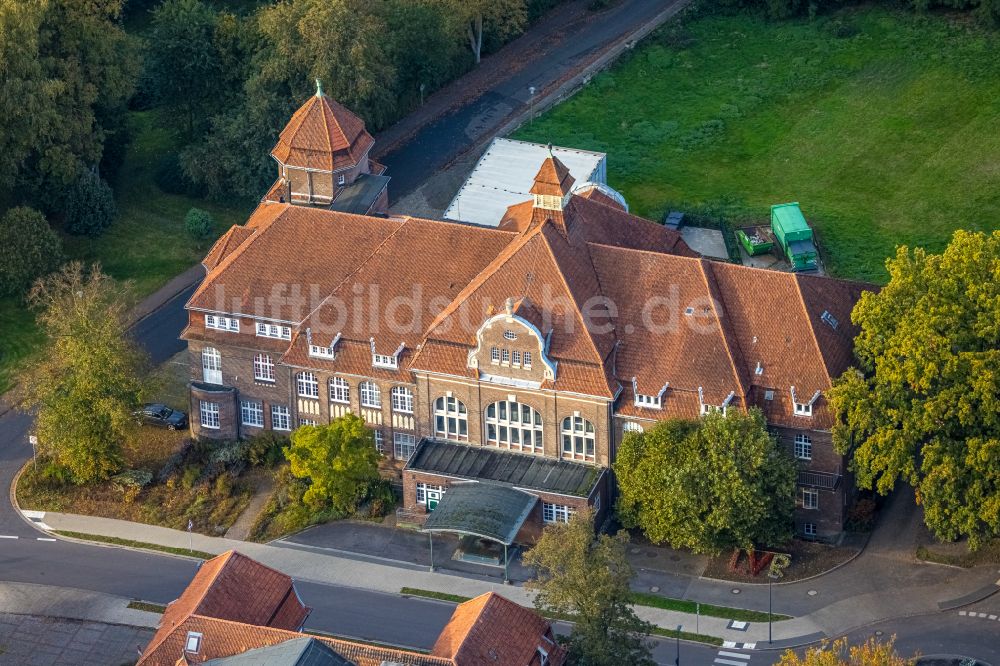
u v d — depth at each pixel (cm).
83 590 18300
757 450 17500
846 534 18562
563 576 15800
